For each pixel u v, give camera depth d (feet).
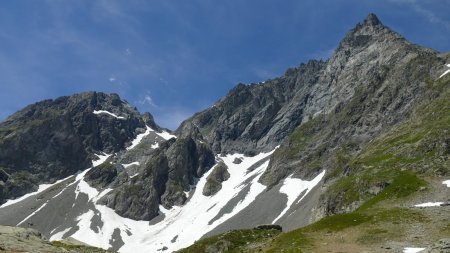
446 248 196.44
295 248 251.39
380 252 224.12
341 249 240.94
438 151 485.15
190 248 327.06
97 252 287.07
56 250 247.09
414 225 267.39
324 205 620.08
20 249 226.99
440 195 365.20
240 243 320.91
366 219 291.79
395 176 482.28
